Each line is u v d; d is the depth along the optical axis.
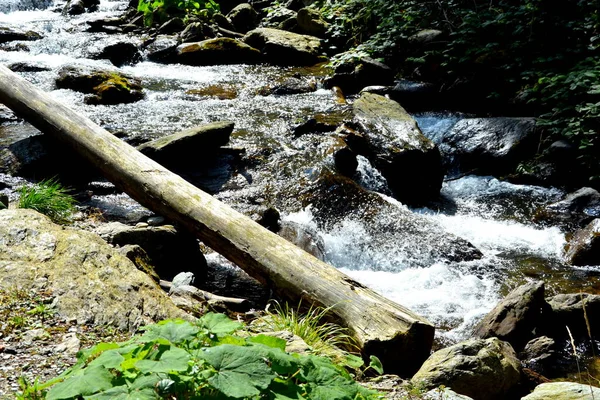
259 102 10.16
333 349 3.92
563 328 5.41
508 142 8.95
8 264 4.04
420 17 12.34
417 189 8.07
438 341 5.24
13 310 3.69
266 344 2.52
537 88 9.70
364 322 4.14
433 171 8.12
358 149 8.35
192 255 5.73
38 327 3.58
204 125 7.92
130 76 10.95
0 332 3.48
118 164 6.22
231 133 8.60
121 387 2.09
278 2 15.70
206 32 13.81
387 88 10.66
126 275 4.11
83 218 6.20
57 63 11.47
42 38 12.92
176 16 14.60
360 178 7.93
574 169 8.52
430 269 6.37
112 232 5.50
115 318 3.74
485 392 3.98
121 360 2.20
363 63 11.30
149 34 13.95
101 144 6.50
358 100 9.51
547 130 9.01
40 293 3.86
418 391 3.58
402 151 8.01
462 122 9.46
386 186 8.03
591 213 7.76
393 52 11.95
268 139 8.46
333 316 4.28
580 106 8.69
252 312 4.81
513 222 7.69
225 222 5.24
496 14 11.45
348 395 2.24
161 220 6.19
